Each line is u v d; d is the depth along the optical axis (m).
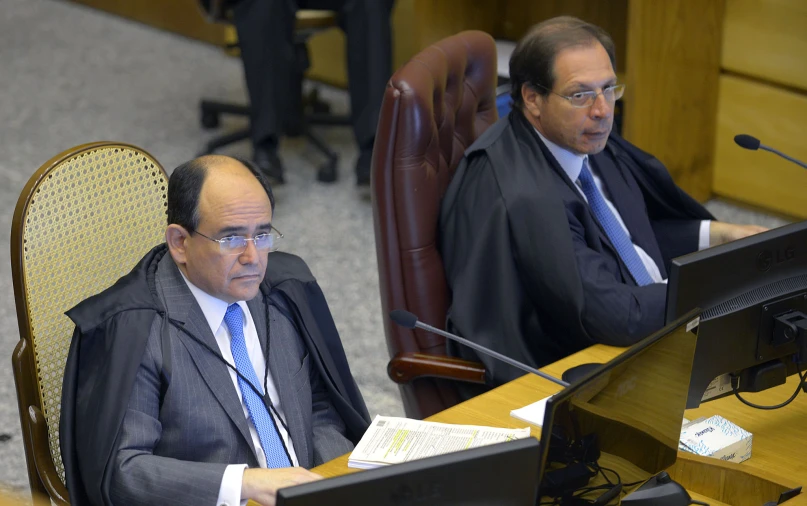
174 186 6.97
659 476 6.16
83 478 6.69
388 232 9.04
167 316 6.96
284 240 15.14
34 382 7.46
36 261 7.50
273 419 7.24
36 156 17.56
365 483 4.48
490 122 10.47
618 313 8.52
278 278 7.71
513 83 9.43
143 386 6.79
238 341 7.23
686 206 10.30
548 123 9.16
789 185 15.13
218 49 22.89
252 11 15.59
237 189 6.88
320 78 20.56
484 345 8.86
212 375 7.03
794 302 6.97
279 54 15.77
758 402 7.48
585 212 9.11
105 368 6.73
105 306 6.88
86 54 22.64
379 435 6.69
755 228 10.09
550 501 5.28
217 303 7.13
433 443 6.57
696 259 6.47
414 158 8.94
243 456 7.08
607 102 8.98
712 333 6.66
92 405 6.69
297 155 17.92
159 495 6.41
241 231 6.86
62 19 24.94
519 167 9.09
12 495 3.94
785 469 6.70
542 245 8.80
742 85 15.14
